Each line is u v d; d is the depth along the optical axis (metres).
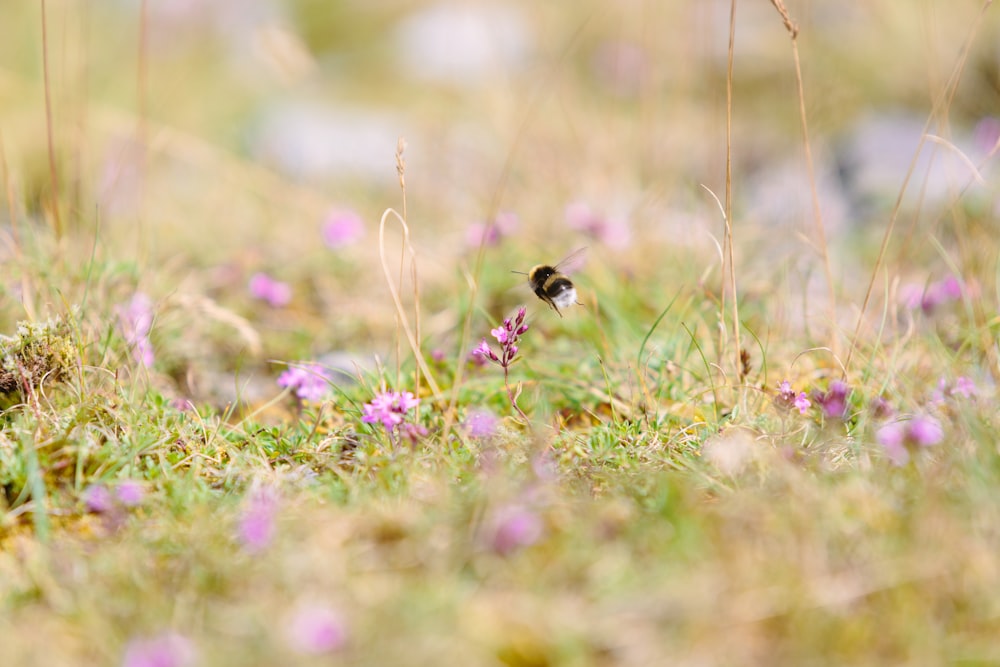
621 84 15.52
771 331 8.27
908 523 4.73
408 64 21.78
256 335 7.99
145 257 9.32
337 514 5.20
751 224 10.89
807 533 4.73
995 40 14.45
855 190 12.59
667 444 6.20
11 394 6.53
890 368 7.02
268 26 10.62
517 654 4.24
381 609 4.36
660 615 4.34
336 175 14.09
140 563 4.91
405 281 9.94
